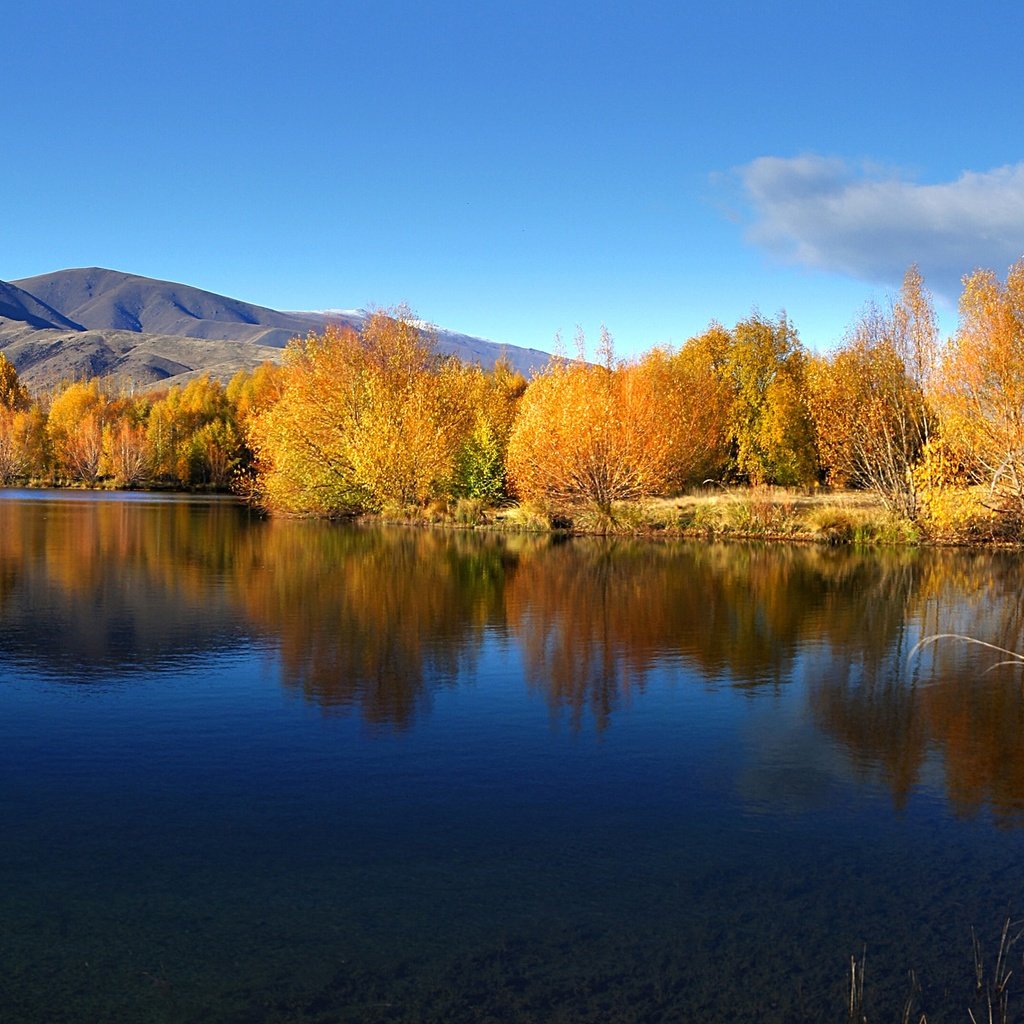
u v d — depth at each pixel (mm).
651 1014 4254
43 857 5754
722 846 6047
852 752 8039
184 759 7605
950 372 29891
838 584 19438
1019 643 13008
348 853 5859
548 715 9070
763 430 47000
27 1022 4121
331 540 30078
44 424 95500
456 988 4438
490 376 69875
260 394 96688
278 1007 4266
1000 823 6500
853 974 4574
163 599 16250
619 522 34469
